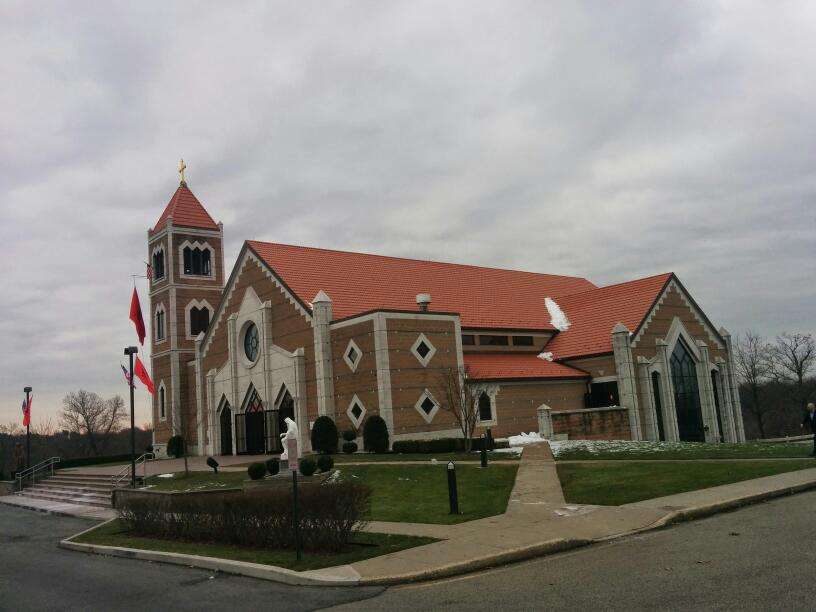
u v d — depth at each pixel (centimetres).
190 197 5650
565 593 966
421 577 1144
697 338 4434
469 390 3164
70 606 1134
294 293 3816
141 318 3900
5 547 1978
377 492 2180
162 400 5422
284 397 3856
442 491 2088
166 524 1822
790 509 1430
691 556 1105
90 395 10812
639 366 3997
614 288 4691
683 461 2244
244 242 4275
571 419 3544
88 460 5141
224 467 3438
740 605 828
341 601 1044
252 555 1410
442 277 4775
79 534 2042
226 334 4462
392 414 3294
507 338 4391
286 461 2488
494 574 1142
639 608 856
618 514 1531
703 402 4331
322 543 1404
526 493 1914
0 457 4597
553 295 5275
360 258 4547
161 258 5538
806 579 910
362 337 3425
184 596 1149
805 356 7594
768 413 8319
